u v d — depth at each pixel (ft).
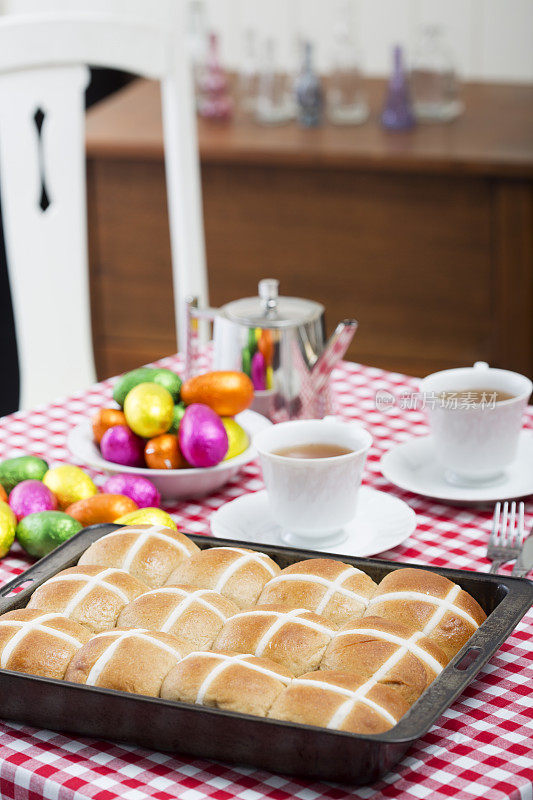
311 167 10.61
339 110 11.29
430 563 5.10
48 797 4.35
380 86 12.56
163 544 4.86
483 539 5.22
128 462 5.49
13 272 7.17
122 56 7.20
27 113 7.05
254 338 5.80
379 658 4.42
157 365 6.50
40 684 4.42
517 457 5.61
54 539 5.10
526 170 9.84
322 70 14.44
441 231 10.57
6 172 7.07
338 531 5.20
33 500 5.26
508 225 10.33
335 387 6.31
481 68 13.85
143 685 4.41
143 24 7.25
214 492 5.57
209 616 4.59
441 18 13.71
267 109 11.34
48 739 4.47
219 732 4.30
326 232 10.91
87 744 4.45
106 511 5.19
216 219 11.13
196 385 5.51
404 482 5.46
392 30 13.96
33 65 7.02
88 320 7.38
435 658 4.45
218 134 11.04
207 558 4.79
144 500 5.32
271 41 11.31
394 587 4.65
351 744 4.22
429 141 10.52
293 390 5.83
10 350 10.52
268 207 10.94
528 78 13.71
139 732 4.38
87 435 5.66
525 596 4.62
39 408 6.19
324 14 14.11
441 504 5.43
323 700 4.31
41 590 4.70
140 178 11.16
